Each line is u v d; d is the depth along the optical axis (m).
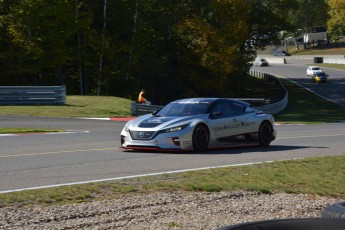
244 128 19.91
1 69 55.06
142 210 9.56
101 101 42.97
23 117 32.88
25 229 8.21
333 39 158.00
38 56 52.50
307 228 4.84
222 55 65.94
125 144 18.28
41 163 15.23
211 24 66.69
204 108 19.11
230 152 18.53
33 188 11.14
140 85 67.94
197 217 9.23
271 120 21.00
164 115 18.91
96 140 22.27
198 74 70.31
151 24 63.22
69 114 35.72
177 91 69.56
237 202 10.47
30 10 50.94
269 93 88.50
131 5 60.62
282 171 13.84
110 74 59.78
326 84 100.38
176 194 10.85
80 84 60.91
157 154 17.56
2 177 12.83
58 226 8.40
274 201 10.66
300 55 172.75
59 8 51.59
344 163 15.36
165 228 8.45
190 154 17.72
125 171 13.85
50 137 23.33
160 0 63.47
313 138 24.95
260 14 87.94
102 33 58.88
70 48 57.28
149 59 62.97
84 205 9.70
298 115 56.25
